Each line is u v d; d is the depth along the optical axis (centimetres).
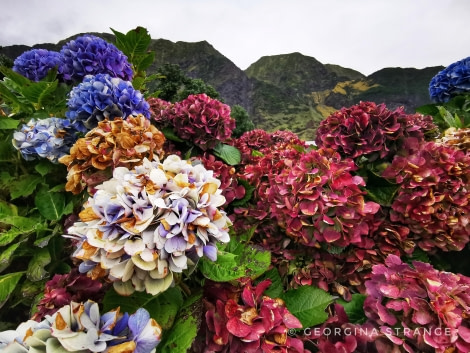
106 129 110
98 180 104
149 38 180
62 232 118
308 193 107
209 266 81
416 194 116
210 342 74
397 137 128
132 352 58
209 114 159
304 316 93
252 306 77
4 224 119
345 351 73
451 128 183
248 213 142
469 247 130
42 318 77
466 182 118
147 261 63
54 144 122
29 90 135
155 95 209
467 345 64
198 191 72
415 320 68
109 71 156
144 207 67
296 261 122
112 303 77
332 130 140
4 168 132
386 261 84
